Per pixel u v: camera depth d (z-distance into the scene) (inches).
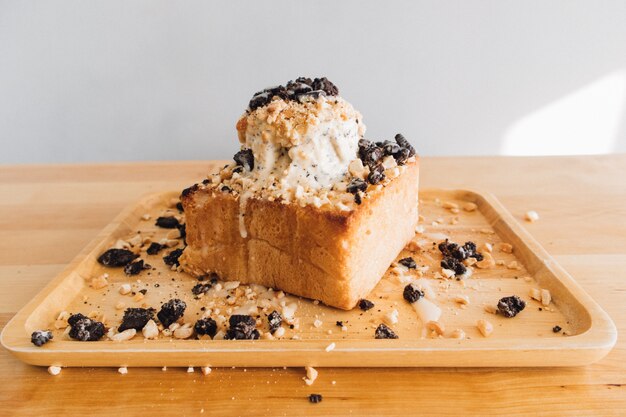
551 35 24.3
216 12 23.9
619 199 17.4
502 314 12.4
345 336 12.0
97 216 17.3
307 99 13.7
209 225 13.7
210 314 12.8
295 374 11.1
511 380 10.8
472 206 17.0
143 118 26.1
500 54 24.7
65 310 12.9
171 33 24.3
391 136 26.3
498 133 26.3
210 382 10.9
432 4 23.7
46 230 16.4
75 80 25.3
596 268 13.9
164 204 17.8
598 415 10.1
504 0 23.6
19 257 15.0
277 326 12.2
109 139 26.6
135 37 24.4
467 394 10.5
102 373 11.2
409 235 15.4
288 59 24.8
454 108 25.7
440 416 10.1
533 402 10.4
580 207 17.0
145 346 11.1
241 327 11.7
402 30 24.2
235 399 10.6
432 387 10.7
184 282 14.0
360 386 10.8
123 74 25.2
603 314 11.7
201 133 26.4
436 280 13.7
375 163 14.0
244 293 13.6
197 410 10.4
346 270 12.4
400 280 13.8
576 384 10.7
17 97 25.7
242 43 24.5
